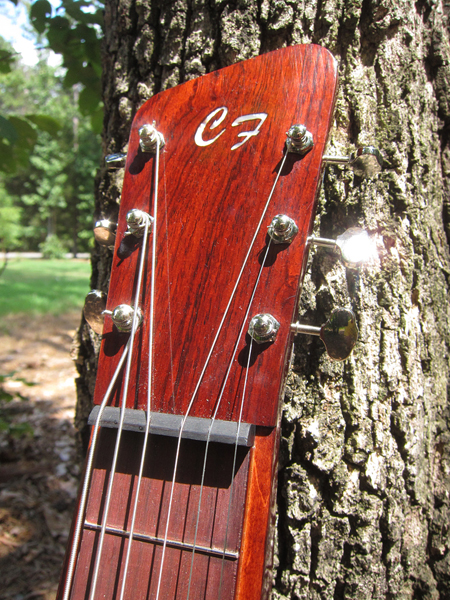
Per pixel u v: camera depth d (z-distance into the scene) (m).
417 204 0.23
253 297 0.17
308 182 0.17
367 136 0.22
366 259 0.16
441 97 0.25
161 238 0.18
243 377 0.16
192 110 0.19
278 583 0.21
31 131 0.42
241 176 0.18
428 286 0.24
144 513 0.16
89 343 0.27
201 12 0.23
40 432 0.59
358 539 0.21
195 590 0.15
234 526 0.15
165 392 0.17
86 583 0.15
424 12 0.24
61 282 2.35
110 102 0.26
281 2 0.21
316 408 0.21
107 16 0.26
